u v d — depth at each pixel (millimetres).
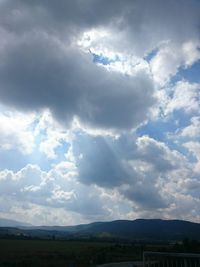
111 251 94375
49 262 56094
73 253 85000
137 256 81312
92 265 52688
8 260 60844
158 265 17203
